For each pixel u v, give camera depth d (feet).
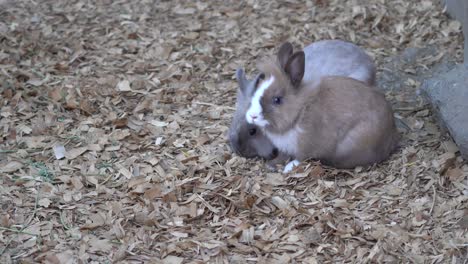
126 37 7.30
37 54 7.07
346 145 5.96
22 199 5.79
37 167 6.02
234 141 6.09
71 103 6.51
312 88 5.90
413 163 6.04
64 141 6.23
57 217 5.70
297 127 5.90
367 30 7.32
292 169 5.98
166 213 5.73
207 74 6.92
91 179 5.94
